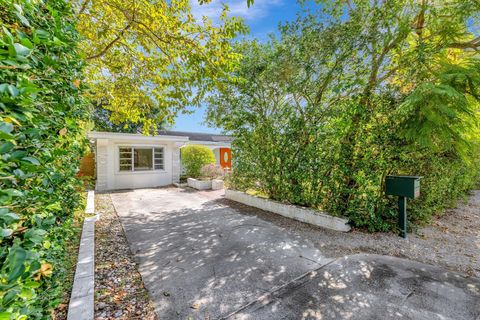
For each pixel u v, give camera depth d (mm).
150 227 4898
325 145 4867
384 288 2646
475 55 4602
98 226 4926
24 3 1141
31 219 1166
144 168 10922
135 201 7590
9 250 846
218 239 4223
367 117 4367
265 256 3506
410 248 3779
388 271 3029
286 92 5496
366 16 4344
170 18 3859
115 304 2354
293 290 2621
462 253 3592
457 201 7367
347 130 4547
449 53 4730
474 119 3662
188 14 3926
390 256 3484
